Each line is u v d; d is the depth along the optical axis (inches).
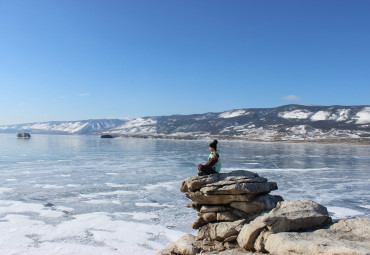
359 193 832.3
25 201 698.8
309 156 2146.9
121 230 506.6
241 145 3969.0
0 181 959.0
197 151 2642.7
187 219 572.7
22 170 1230.3
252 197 330.0
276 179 1068.5
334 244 218.5
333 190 873.5
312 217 282.2
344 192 845.2
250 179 334.0
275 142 5315.0
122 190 841.5
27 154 2096.5
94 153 2309.3
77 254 406.9
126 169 1309.1
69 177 1064.2
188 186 354.3
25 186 880.9
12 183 927.7
